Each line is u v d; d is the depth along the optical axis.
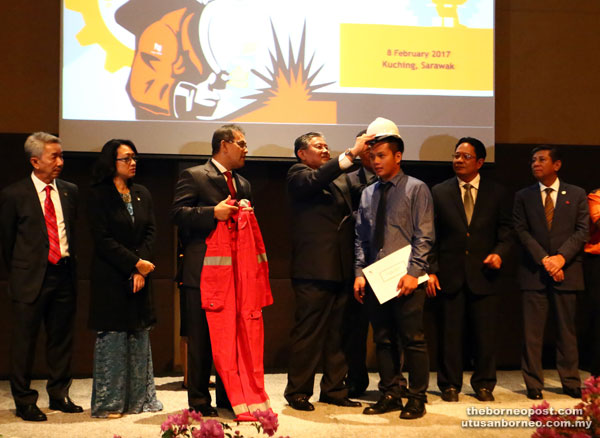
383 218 3.41
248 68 4.48
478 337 3.83
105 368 3.37
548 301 4.00
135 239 3.46
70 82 4.32
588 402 2.31
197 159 4.44
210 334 3.20
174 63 4.42
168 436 2.25
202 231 3.28
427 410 3.49
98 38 4.36
